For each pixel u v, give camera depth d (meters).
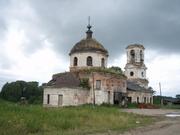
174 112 40.81
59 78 48.22
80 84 46.84
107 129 18.52
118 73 51.62
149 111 41.66
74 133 16.55
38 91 86.62
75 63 51.47
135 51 74.81
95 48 50.75
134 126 20.72
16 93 83.56
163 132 17.97
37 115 20.83
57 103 45.22
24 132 16.12
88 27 54.78
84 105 43.88
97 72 47.50
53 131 17.08
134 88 63.28
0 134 15.05
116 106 48.19
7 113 20.00
